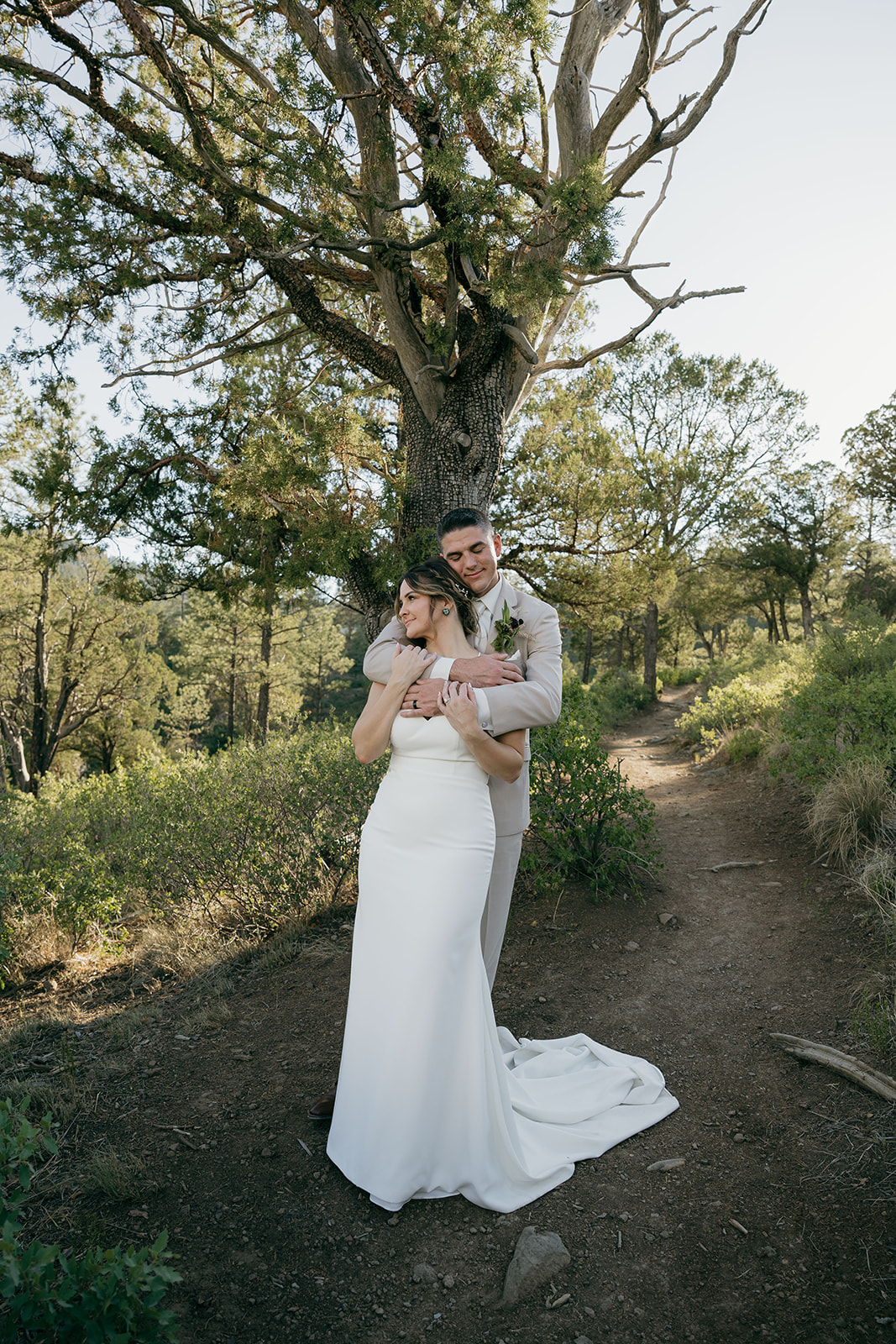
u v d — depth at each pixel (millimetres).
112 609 22047
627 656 41188
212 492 7340
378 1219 2252
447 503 6965
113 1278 1438
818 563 30422
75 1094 2969
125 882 5344
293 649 32656
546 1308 1941
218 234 6398
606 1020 3439
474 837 2391
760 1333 1824
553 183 5488
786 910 4371
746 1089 2818
